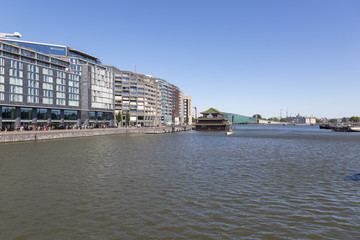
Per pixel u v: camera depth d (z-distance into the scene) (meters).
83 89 113.19
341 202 16.33
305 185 20.55
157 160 33.44
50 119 96.75
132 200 16.53
